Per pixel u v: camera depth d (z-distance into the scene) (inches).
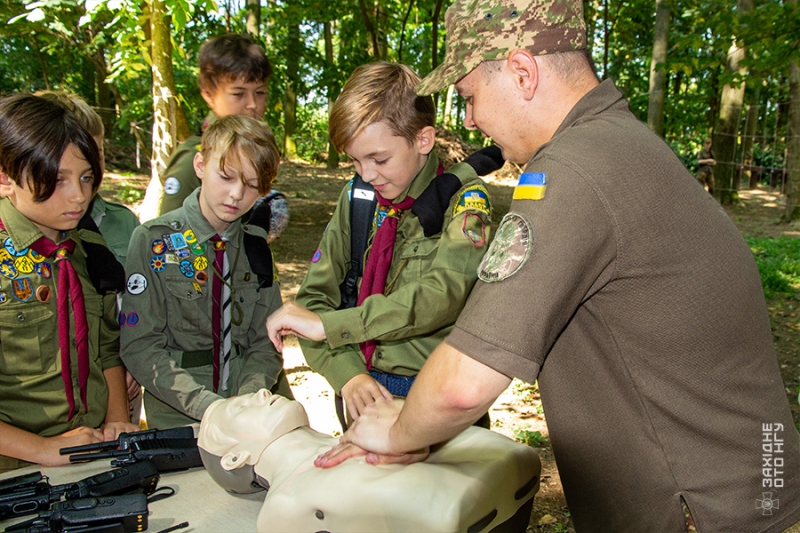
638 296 43.7
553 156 42.9
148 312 71.8
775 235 418.3
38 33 309.6
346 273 72.3
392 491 43.4
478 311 41.1
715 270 43.6
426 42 698.8
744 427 45.3
